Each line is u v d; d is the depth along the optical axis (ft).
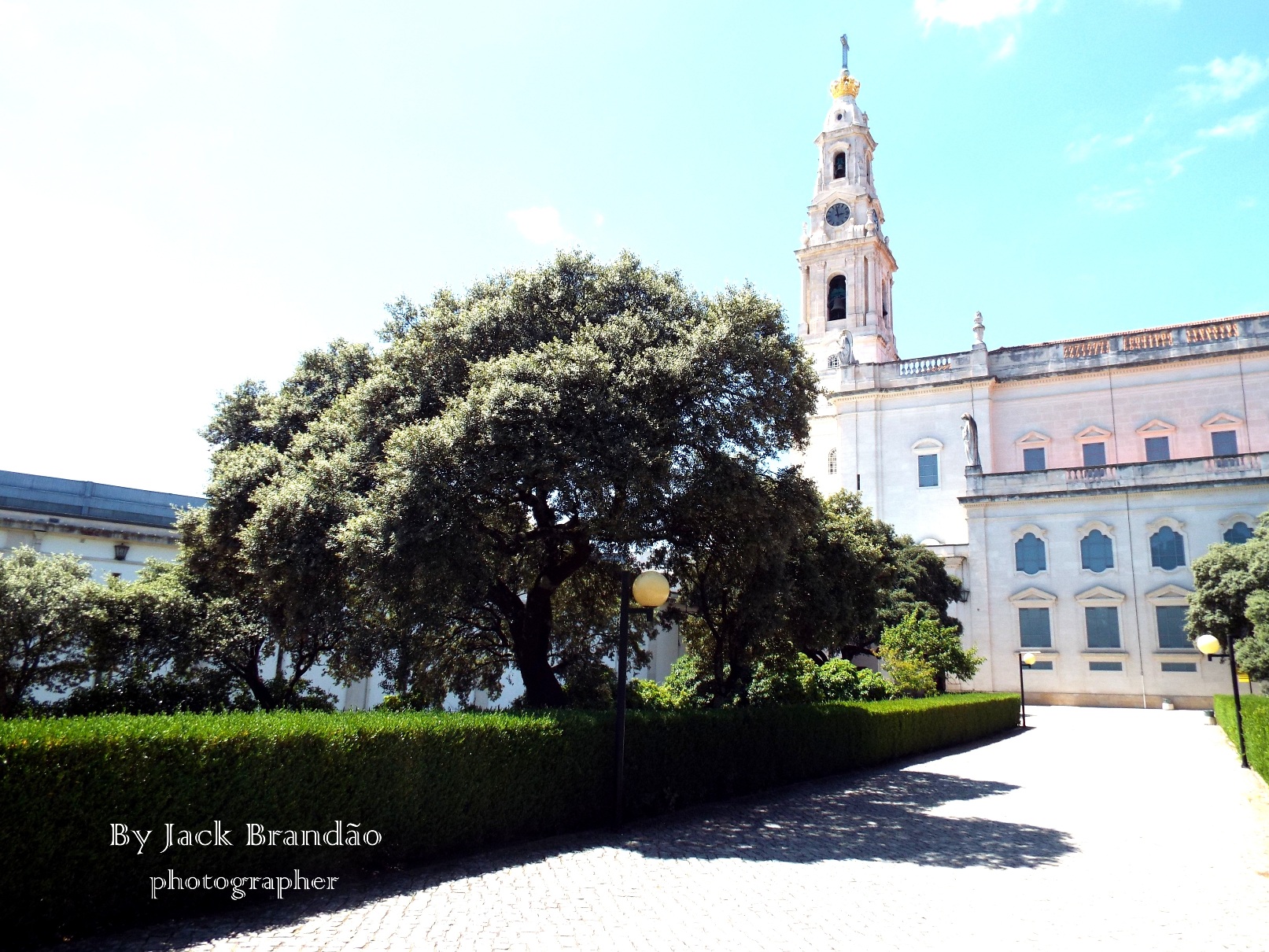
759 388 49.52
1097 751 75.20
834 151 199.93
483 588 46.73
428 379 50.14
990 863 34.14
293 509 46.21
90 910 23.84
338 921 25.16
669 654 132.77
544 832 37.52
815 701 68.18
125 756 24.71
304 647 62.23
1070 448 155.63
